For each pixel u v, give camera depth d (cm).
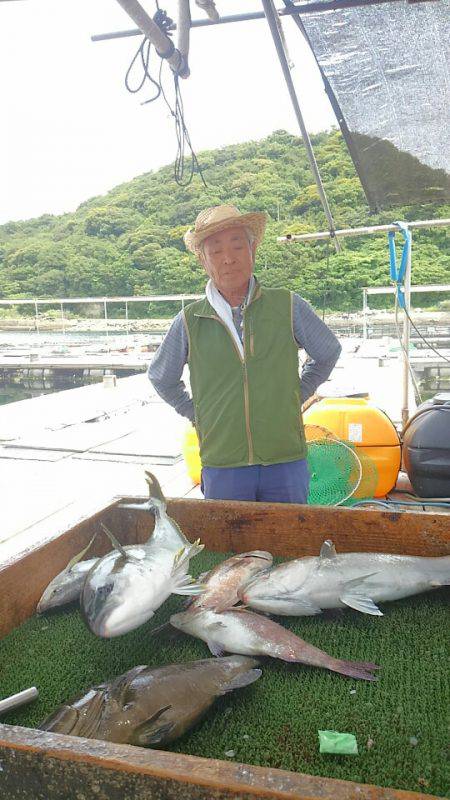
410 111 383
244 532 239
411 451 434
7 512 498
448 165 420
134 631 190
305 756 132
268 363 272
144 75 352
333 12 322
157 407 1065
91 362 2259
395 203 467
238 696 154
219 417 277
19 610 195
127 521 247
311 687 157
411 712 146
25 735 110
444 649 173
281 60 357
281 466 279
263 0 309
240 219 263
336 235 490
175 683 145
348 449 403
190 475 528
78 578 205
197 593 191
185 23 342
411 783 123
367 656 171
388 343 2105
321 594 191
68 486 573
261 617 177
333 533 229
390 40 337
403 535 222
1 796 111
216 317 274
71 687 163
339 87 373
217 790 96
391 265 505
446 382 1614
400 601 201
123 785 102
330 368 298
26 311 6319
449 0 307
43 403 1139
